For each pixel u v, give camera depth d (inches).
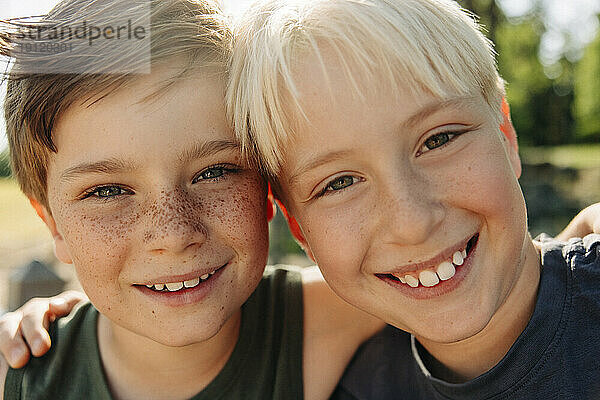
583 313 22.9
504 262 22.2
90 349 24.8
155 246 21.5
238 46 22.5
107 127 21.1
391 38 21.0
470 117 21.7
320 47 21.1
